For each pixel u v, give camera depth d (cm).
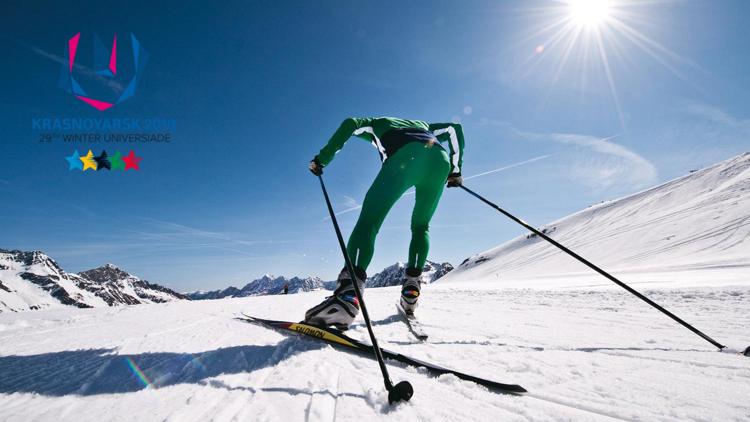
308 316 195
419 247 253
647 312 302
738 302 339
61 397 112
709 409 97
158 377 130
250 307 431
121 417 95
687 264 2517
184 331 227
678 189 6297
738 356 152
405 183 219
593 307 352
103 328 254
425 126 257
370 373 132
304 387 116
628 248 4194
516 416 94
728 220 3669
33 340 212
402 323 259
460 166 298
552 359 149
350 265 167
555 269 4475
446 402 104
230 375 130
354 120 237
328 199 222
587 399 105
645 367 137
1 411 101
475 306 392
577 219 7356
